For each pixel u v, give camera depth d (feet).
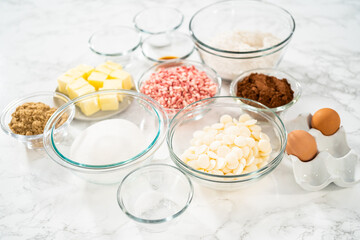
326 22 5.86
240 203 3.65
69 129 4.13
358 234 3.35
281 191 3.73
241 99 4.02
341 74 4.98
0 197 3.81
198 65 4.85
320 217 3.50
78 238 3.44
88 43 5.55
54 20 6.32
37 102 4.40
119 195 3.34
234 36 5.00
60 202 3.74
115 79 4.71
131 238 3.42
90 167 3.45
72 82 4.63
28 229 3.53
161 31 5.91
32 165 4.10
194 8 6.39
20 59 5.55
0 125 4.12
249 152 3.63
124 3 6.66
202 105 4.11
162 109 4.02
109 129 4.02
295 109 4.53
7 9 6.62
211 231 3.44
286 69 5.11
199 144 3.83
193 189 3.47
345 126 4.28
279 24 5.29
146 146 3.91
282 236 3.38
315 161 3.71
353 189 3.70
